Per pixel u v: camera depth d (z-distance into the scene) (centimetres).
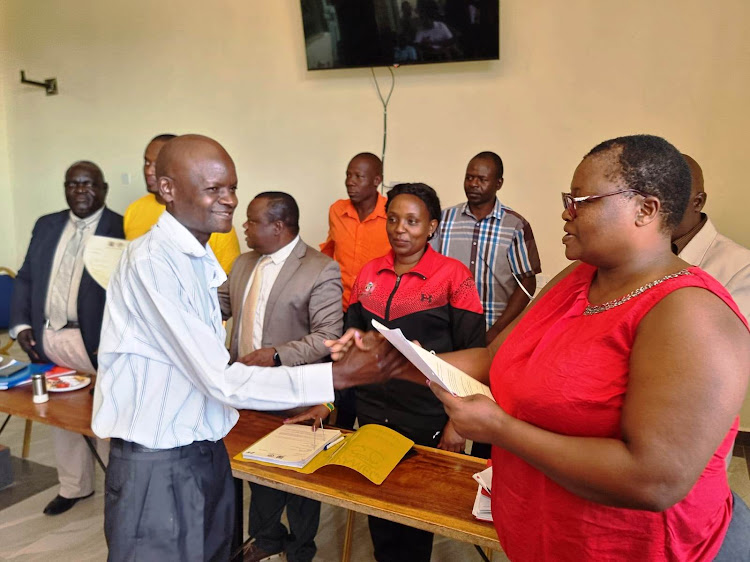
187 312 124
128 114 524
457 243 295
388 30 396
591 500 92
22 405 212
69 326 259
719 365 84
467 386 116
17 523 252
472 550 240
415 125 415
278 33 448
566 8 361
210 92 484
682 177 94
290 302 222
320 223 462
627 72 353
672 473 83
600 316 98
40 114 569
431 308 199
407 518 142
